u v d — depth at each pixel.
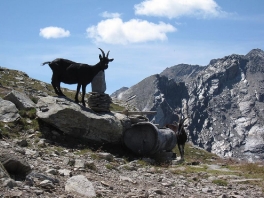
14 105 20.36
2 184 10.02
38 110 20.62
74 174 13.32
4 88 29.11
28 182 10.67
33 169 12.59
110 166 15.88
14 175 11.27
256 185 16.02
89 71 21.14
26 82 38.91
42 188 10.62
